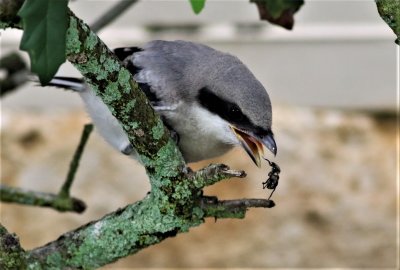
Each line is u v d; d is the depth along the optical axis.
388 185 13.00
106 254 5.16
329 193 12.91
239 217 5.12
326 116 13.59
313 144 13.24
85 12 12.58
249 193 12.65
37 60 3.70
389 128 13.76
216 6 13.14
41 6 3.72
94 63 4.34
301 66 13.56
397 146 13.39
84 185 12.88
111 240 5.14
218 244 12.59
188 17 13.12
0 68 7.76
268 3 6.38
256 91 6.33
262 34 13.34
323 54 13.56
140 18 13.05
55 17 3.73
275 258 12.51
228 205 5.08
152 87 6.46
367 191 12.97
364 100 13.75
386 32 13.50
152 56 6.62
